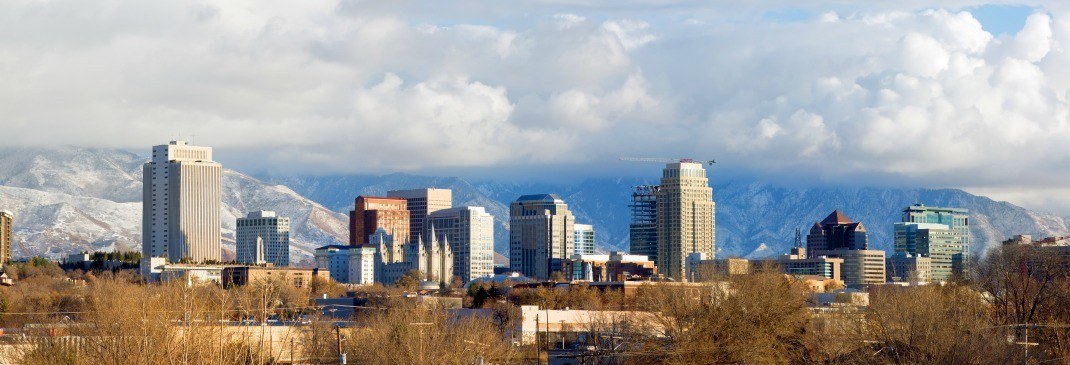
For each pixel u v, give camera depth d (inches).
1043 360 7805.1
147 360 6978.4
